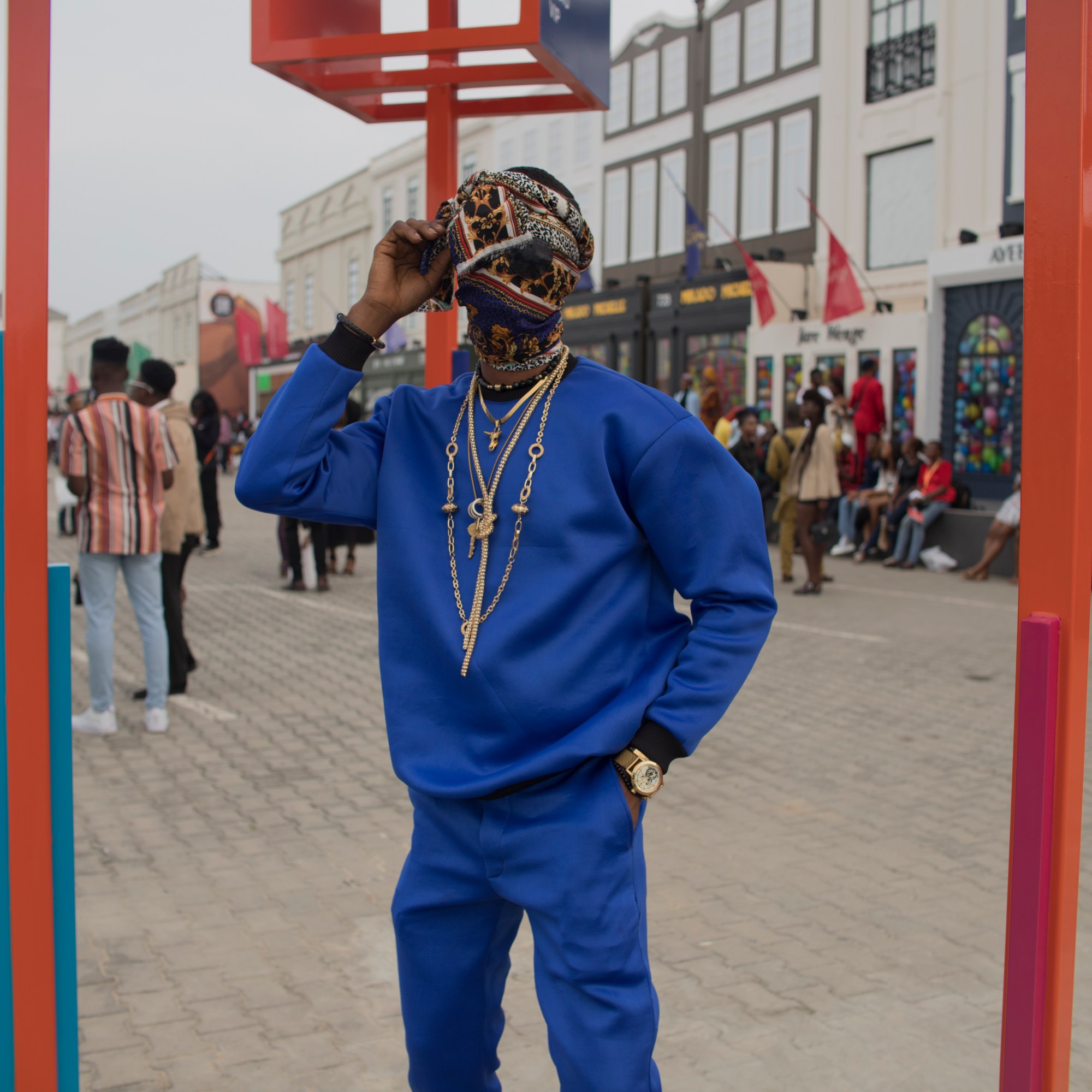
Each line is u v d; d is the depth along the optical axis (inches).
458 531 71.1
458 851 70.3
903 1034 112.7
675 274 929.5
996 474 641.0
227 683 271.4
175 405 256.4
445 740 70.0
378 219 1455.5
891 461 551.8
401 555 71.7
